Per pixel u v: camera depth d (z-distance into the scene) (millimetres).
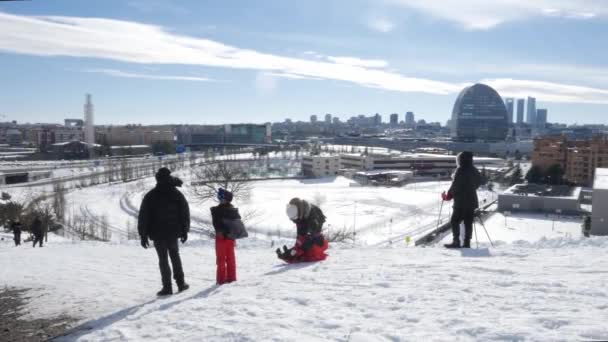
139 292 8688
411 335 4328
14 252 17234
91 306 7715
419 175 166250
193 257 14281
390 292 6168
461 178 11125
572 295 5383
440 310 5137
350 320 5031
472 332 4277
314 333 4688
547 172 128875
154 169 147875
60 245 21953
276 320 5238
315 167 156875
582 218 72250
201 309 6203
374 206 91125
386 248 11930
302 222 10250
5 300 8375
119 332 5562
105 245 20734
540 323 4375
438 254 10016
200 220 65562
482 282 6441
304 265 9648
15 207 55812
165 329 5441
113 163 176250
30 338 6074
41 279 10258
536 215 75375
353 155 179875
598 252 8961
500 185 130250
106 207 91375
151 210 8062
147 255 15047
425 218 78125
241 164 183375
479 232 61125
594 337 3855
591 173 122750
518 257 8906
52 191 108562
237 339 4742
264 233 62781
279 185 127250
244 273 9945
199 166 145000
